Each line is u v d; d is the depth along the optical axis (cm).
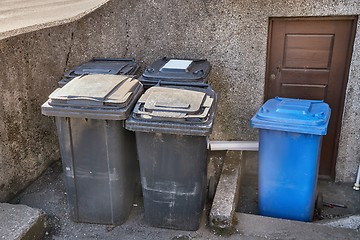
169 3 421
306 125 344
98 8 426
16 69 373
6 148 370
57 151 446
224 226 342
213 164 439
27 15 388
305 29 419
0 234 307
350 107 425
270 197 383
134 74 396
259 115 362
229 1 410
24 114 390
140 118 302
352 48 410
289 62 435
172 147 311
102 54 445
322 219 405
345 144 440
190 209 332
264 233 342
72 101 304
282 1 402
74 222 354
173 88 338
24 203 378
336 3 394
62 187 404
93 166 328
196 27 425
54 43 416
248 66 432
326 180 466
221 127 459
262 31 416
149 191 332
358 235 342
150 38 437
